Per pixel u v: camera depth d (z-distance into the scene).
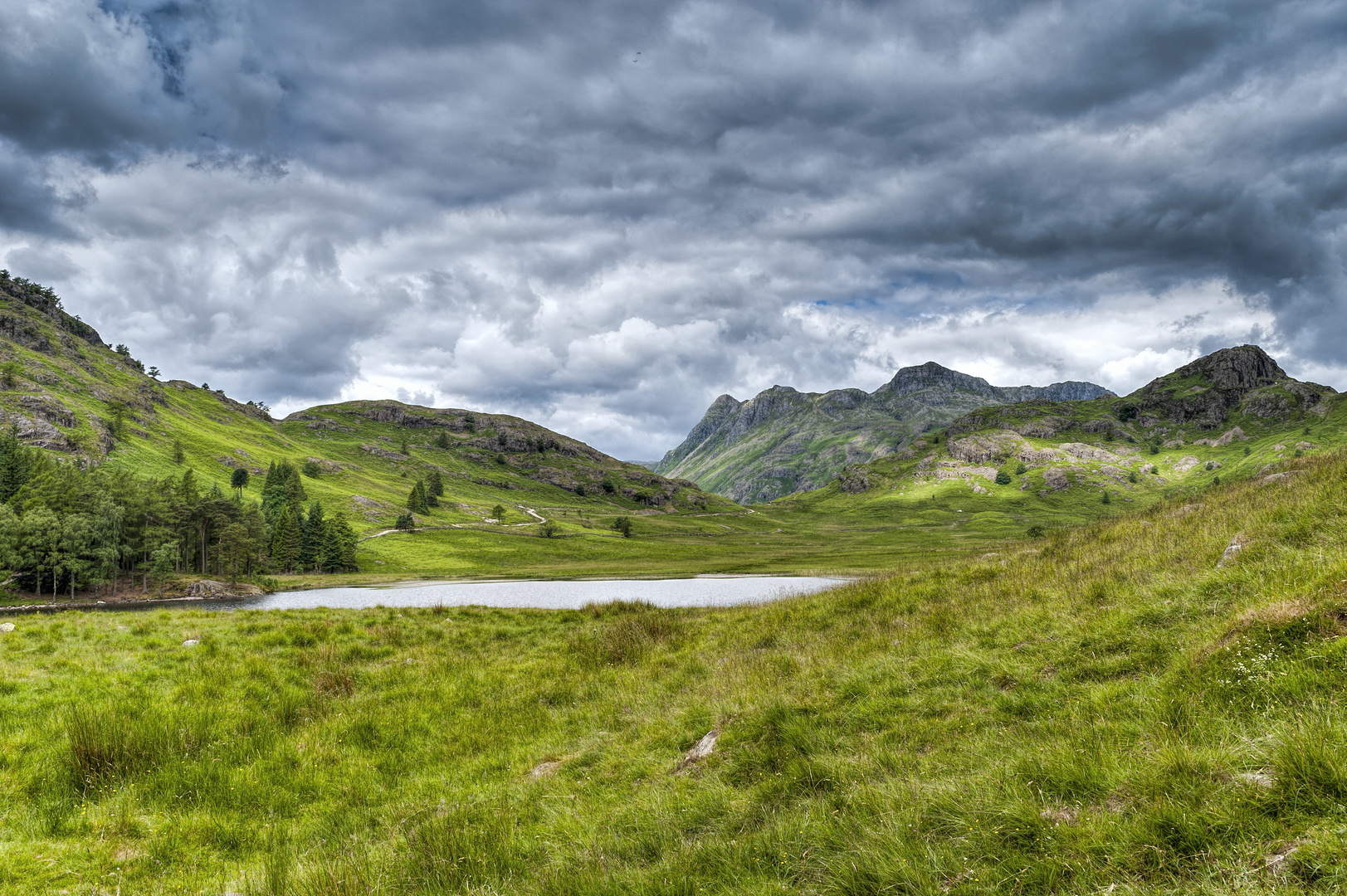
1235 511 14.77
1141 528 17.48
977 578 17.50
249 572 121.00
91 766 9.93
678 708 12.16
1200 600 10.05
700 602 69.94
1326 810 4.40
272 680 15.11
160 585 105.62
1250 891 3.85
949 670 10.67
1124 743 6.54
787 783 7.73
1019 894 4.58
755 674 13.19
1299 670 6.51
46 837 8.24
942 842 5.40
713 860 6.15
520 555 171.38
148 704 12.57
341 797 10.06
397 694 15.07
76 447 179.75
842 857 5.43
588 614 24.72
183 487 132.12
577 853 6.96
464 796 9.66
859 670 11.63
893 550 173.88
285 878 6.90
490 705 14.32
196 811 9.21
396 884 6.74
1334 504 11.53
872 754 8.12
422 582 125.06
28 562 92.25
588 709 13.56
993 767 6.62
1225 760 5.36
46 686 13.53
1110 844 4.70
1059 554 17.91
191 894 7.11
